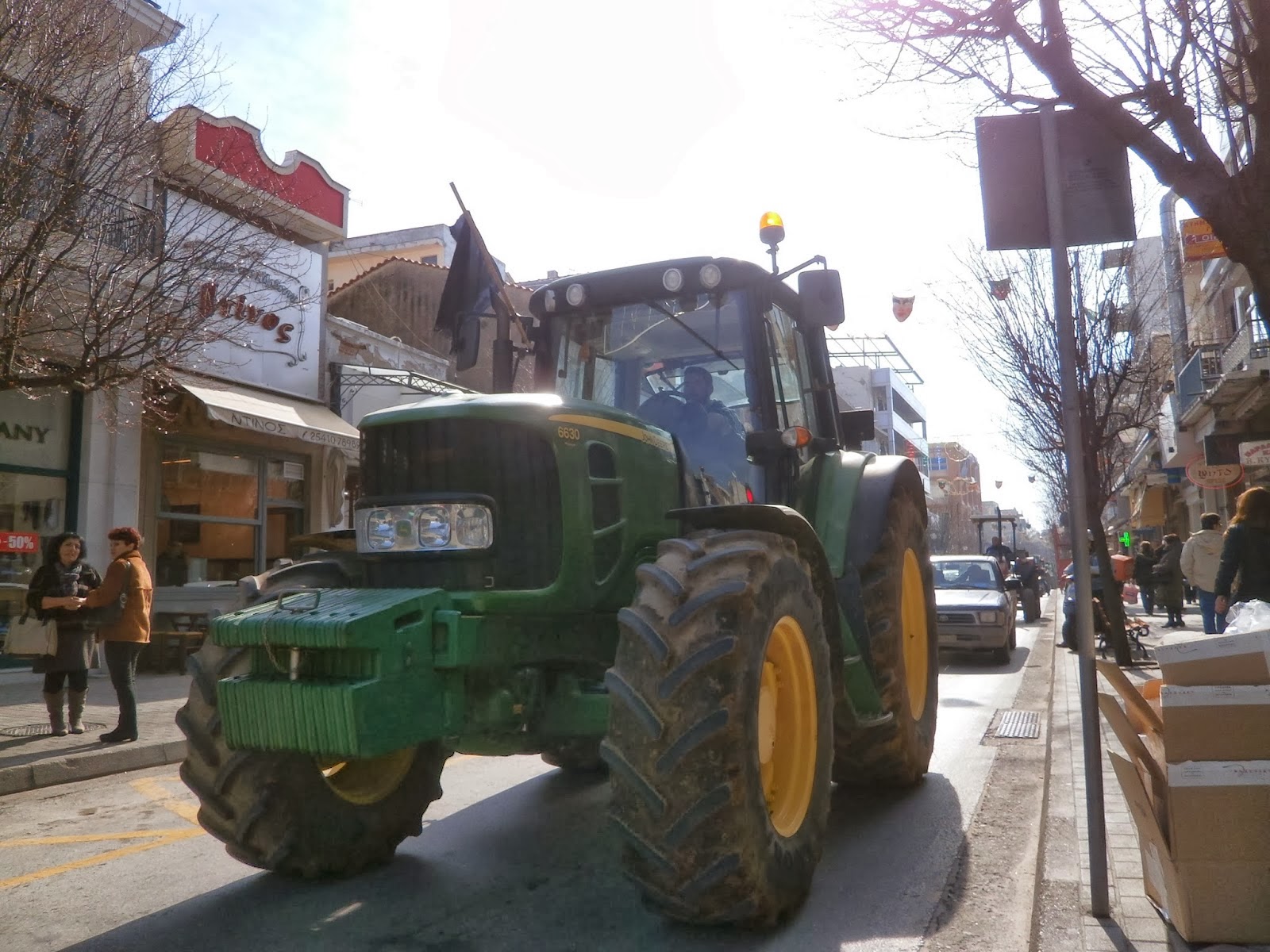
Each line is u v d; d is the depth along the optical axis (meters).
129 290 8.31
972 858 4.20
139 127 8.12
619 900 3.74
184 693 10.05
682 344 4.79
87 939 3.44
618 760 3.10
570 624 3.84
